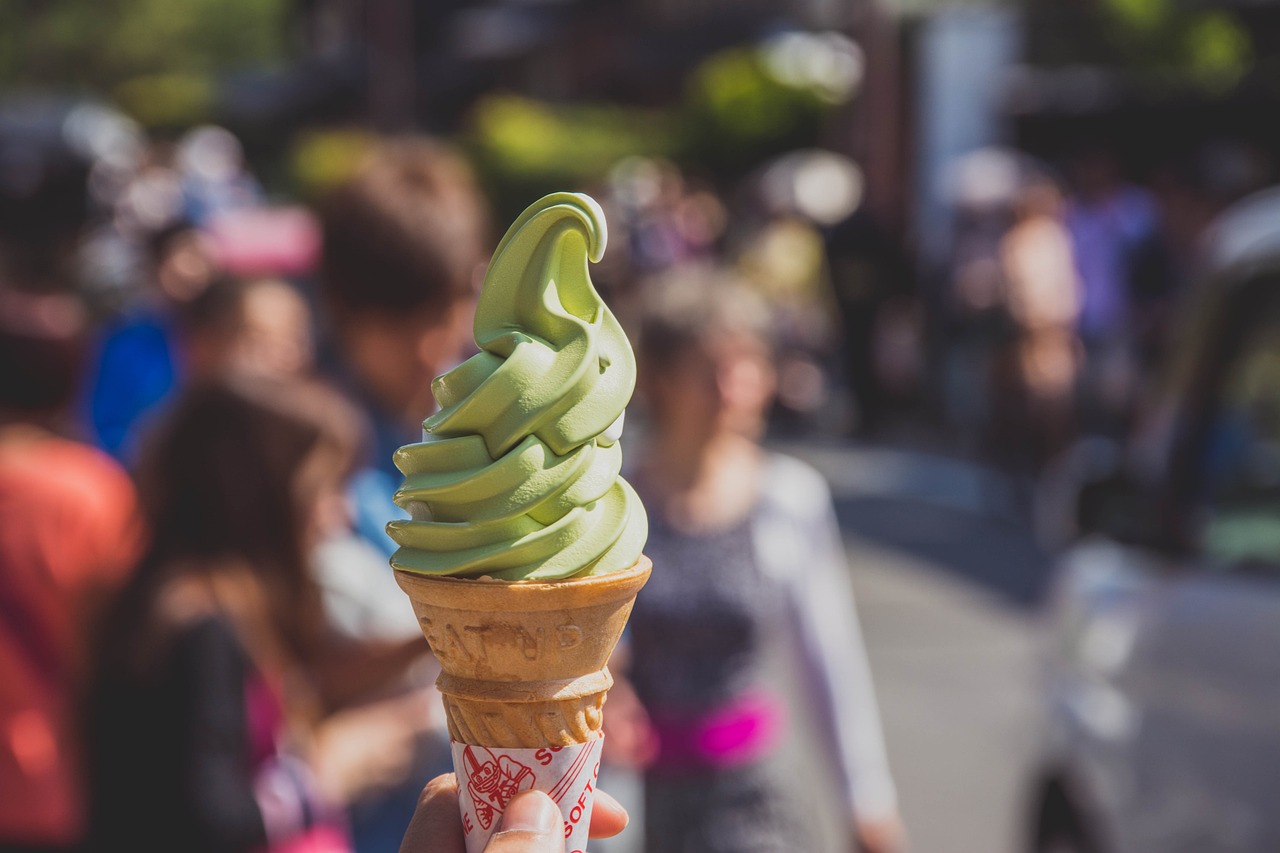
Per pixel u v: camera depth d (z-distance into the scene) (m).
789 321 14.60
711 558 3.36
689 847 3.30
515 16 33.12
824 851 4.94
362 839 2.71
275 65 48.31
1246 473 3.55
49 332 3.35
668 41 24.94
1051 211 10.91
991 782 5.99
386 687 2.76
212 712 2.34
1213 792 3.35
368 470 2.92
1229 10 14.58
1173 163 12.07
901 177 16.86
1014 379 10.77
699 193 19.28
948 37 14.98
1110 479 4.11
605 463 1.63
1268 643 3.22
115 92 40.66
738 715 3.33
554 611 1.52
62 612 3.03
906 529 10.59
